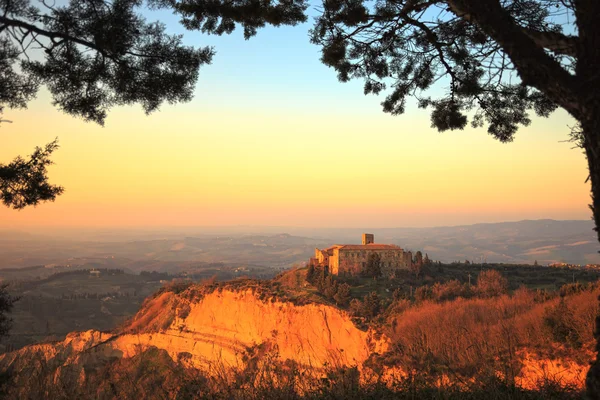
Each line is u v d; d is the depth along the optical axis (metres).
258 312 58.50
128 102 11.29
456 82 12.83
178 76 11.05
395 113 14.05
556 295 29.53
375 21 11.82
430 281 80.12
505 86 12.66
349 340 46.84
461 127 13.41
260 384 9.71
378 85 13.90
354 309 54.28
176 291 78.50
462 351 10.91
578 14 6.92
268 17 12.77
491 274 60.75
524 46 6.96
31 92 10.84
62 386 9.82
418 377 9.60
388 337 38.94
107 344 63.56
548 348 19.52
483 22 7.32
